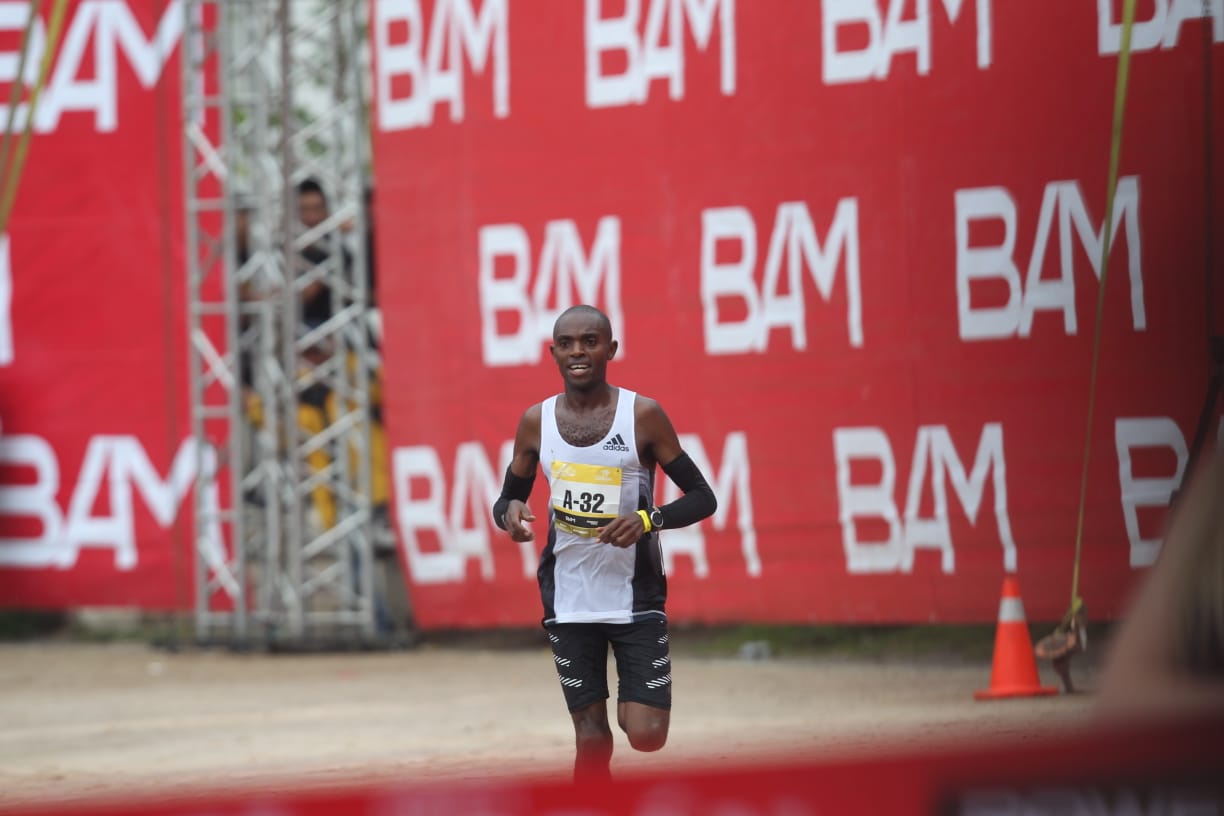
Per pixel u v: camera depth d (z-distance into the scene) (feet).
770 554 141.79
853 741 92.68
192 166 162.61
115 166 167.63
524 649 162.50
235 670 154.81
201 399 163.53
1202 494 21.88
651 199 146.20
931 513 135.44
